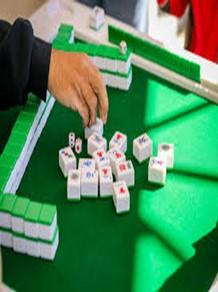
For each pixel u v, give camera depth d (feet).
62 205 3.51
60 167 3.68
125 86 4.11
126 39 4.30
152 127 3.92
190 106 4.03
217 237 3.34
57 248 3.31
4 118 3.93
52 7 4.59
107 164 3.60
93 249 3.31
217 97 4.05
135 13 5.23
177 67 4.15
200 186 3.59
